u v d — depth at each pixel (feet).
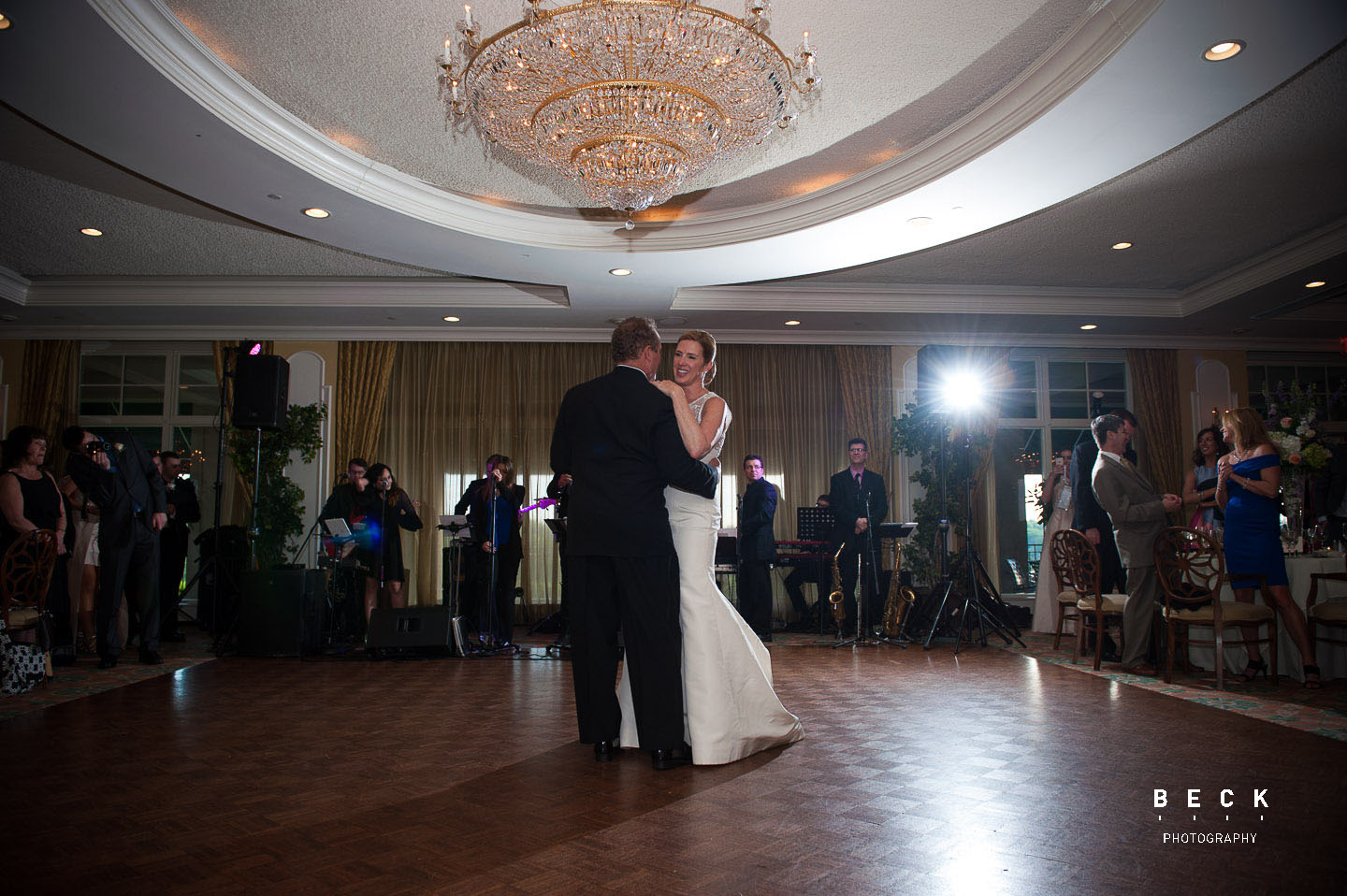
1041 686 16.02
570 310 28.25
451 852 7.39
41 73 13.09
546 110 13.01
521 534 30.91
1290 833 7.75
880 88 15.33
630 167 13.48
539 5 11.70
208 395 31.40
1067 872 6.85
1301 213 20.92
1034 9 13.03
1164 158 17.62
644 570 10.02
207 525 31.12
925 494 31.19
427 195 19.42
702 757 10.13
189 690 16.37
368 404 30.94
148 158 16.19
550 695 15.53
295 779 9.84
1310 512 19.03
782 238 20.77
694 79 12.32
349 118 16.53
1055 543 20.39
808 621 28.17
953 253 24.23
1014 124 15.14
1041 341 31.89
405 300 27.58
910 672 18.06
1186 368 32.40
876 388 32.07
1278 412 20.66
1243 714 13.34
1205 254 24.31
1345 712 13.50
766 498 24.12
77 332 30.25
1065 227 21.90
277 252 24.26
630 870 6.93
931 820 8.11
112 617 19.48
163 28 12.76
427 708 14.30
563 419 10.77
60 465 30.42
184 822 8.30
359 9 13.07
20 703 15.01
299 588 21.56
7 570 16.06
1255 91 13.73
